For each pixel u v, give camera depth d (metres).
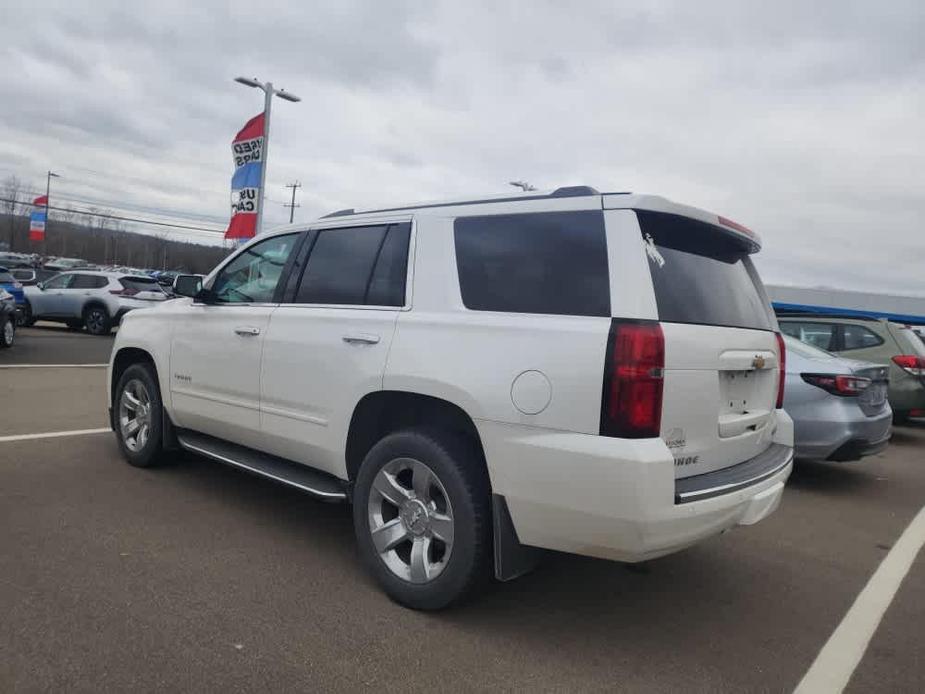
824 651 3.37
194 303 5.06
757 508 3.38
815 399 6.39
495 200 3.57
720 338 3.28
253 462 4.50
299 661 2.96
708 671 3.12
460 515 3.27
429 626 3.34
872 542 5.09
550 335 3.03
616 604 3.77
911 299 31.11
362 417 3.80
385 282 3.81
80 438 6.50
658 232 3.22
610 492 2.81
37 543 3.99
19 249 85.94
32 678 2.71
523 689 2.87
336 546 4.27
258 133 19.30
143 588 3.52
